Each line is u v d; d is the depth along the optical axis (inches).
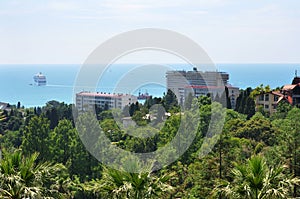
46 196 673.0
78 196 1427.2
